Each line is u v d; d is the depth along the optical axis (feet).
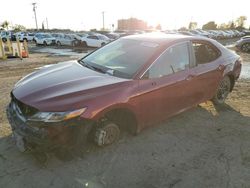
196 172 10.57
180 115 16.05
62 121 9.37
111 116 11.59
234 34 152.05
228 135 13.79
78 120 9.66
